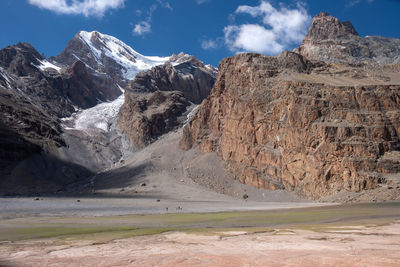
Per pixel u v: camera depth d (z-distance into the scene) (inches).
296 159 4586.6
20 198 5073.8
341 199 3782.0
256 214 2573.8
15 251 1045.2
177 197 5196.9
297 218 2076.8
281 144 4921.3
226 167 5890.8
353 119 4446.4
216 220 2105.1
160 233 1461.6
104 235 1423.5
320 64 6496.1
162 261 877.2
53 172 7130.9
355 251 956.0
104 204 4180.6
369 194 3695.9
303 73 6023.6
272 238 1217.4
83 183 6712.6
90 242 1216.8
